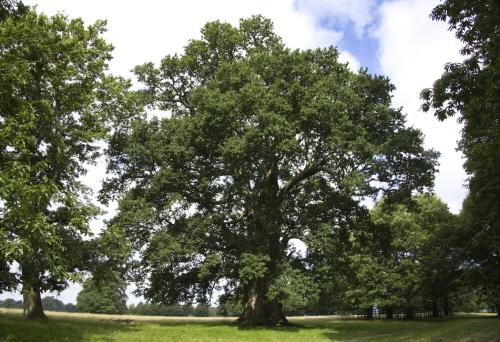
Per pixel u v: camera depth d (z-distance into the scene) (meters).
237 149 28.06
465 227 38.66
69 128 26.50
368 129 31.06
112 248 27.16
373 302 54.56
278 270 29.91
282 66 31.31
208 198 33.16
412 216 55.28
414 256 54.72
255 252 29.97
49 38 23.25
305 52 31.25
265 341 21.89
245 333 26.42
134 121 32.62
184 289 35.28
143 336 20.98
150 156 31.97
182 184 32.09
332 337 25.02
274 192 34.41
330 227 30.78
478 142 18.17
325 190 31.66
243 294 35.69
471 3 14.87
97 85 26.89
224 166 33.00
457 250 40.25
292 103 30.34
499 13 14.39
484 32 14.98
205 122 29.98
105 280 27.50
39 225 12.34
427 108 15.93
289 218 33.66
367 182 28.55
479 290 51.28
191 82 36.75
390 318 59.19
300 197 33.19
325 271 31.78
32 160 22.45
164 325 32.88
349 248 34.78
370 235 35.75
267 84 32.16
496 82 13.49
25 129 13.12
